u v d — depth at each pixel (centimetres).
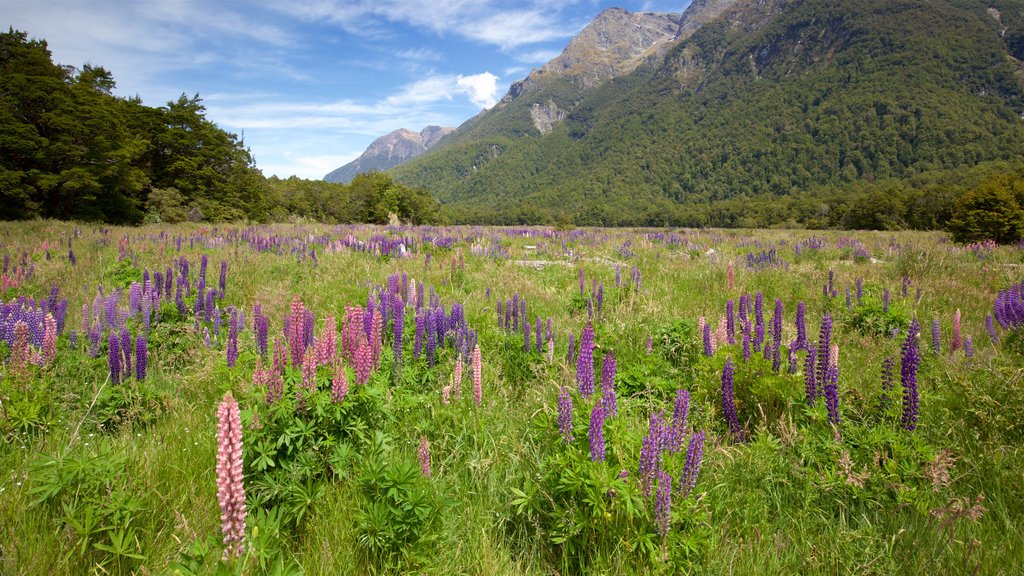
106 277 900
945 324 678
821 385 390
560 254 1495
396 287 672
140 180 3488
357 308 372
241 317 566
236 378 399
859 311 688
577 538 266
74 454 296
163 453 315
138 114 3922
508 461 331
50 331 425
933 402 405
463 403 391
